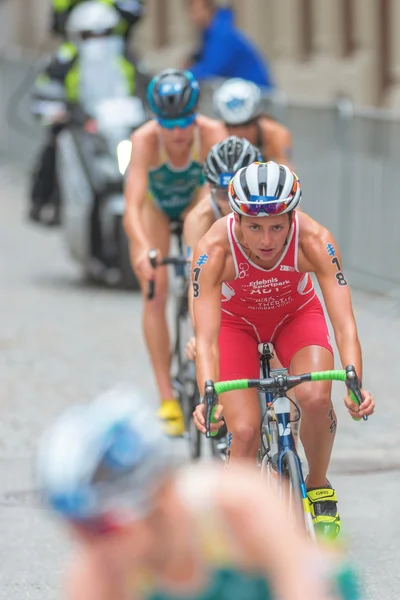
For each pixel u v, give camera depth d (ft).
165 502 19.69
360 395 33.55
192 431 50.90
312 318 38.86
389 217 80.74
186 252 45.83
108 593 19.81
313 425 36.40
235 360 38.32
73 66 91.15
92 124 88.63
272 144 57.16
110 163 87.40
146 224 53.98
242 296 38.01
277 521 19.93
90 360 70.33
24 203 137.59
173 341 71.15
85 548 19.86
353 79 116.37
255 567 19.84
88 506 19.07
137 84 91.71
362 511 45.93
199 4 100.48
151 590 19.95
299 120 89.45
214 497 19.88
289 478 34.35
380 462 52.16
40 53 147.84
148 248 49.73
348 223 85.51
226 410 37.04
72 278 96.58
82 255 89.97
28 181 150.41
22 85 151.12
